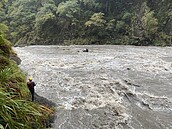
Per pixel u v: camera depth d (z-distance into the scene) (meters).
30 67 19.41
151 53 27.61
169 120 9.97
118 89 13.48
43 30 50.78
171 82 14.95
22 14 57.28
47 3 55.75
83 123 9.53
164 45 38.03
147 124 9.55
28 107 5.80
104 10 51.66
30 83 9.20
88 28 46.72
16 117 5.16
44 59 23.47
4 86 6.89
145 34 41.09
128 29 44.72
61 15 50.62
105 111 10.64
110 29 45.50
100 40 45.00
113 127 9.24
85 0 51.16
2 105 4.86
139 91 13.28
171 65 19.64
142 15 44.47
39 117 7.36
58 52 29.72
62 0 57.69
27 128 5.42
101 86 14.01
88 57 24.56
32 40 50.38
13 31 55.66
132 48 33.97
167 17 41.69
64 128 9.01
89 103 11.55
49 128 7.86
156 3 45.91
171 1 43.25
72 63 21.05
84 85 14.23
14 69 9.48
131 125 9.41
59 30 49.53
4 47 11.77
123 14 48.44
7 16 59.88
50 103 11.05
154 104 11.57
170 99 12.14
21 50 32.75
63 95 12.63
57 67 19.44
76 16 49.97
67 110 10.66
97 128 9.15
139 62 21.12
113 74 16.97
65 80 15.45
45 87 14.05
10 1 68.25
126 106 11.23
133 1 49.59
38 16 52.31
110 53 27.66
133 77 16.11
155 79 15.61
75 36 47.19
